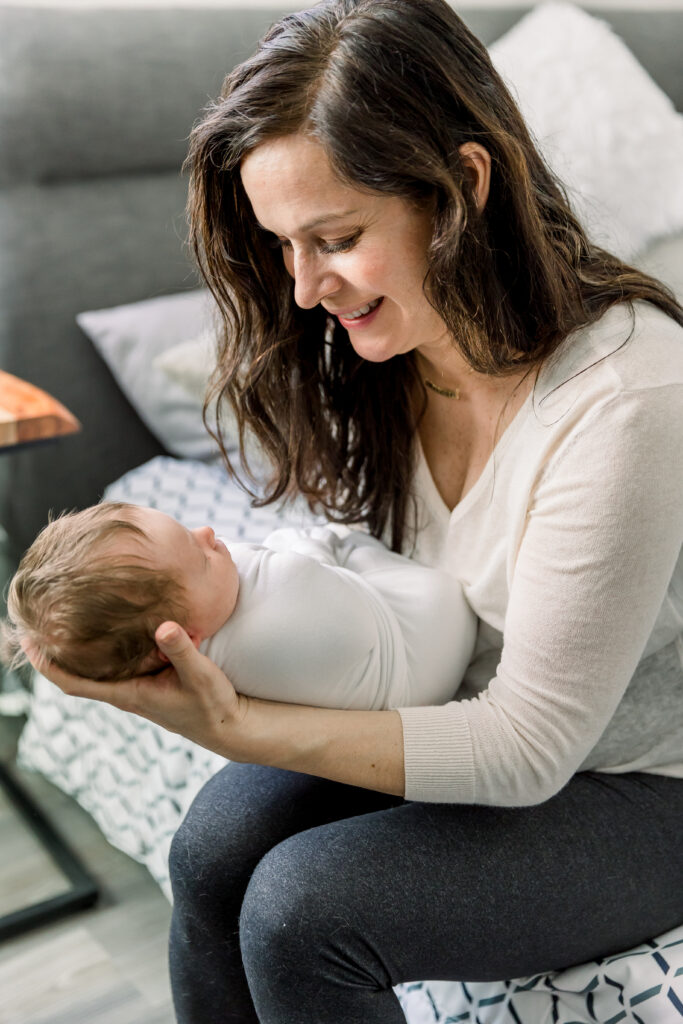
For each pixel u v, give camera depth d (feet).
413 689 3.48
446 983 3.85
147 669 3.17
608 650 3.08
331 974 3.12
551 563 3.11
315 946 3.07
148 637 3.10
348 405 3.91
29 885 5.71
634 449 2.99
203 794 3.76
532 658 3.15
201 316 6.92
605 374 3.09
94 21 6.56
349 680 3.30
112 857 5.94
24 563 3.25
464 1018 3.77
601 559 3.02
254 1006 3.45
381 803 3.82
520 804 3.26
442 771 3.18
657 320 3.24
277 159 2.97
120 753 5.81
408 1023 3.99
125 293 6.98
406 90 2.88
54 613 3.06
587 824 3.40
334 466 4.05
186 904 3.57
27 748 6.55
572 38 7.43
